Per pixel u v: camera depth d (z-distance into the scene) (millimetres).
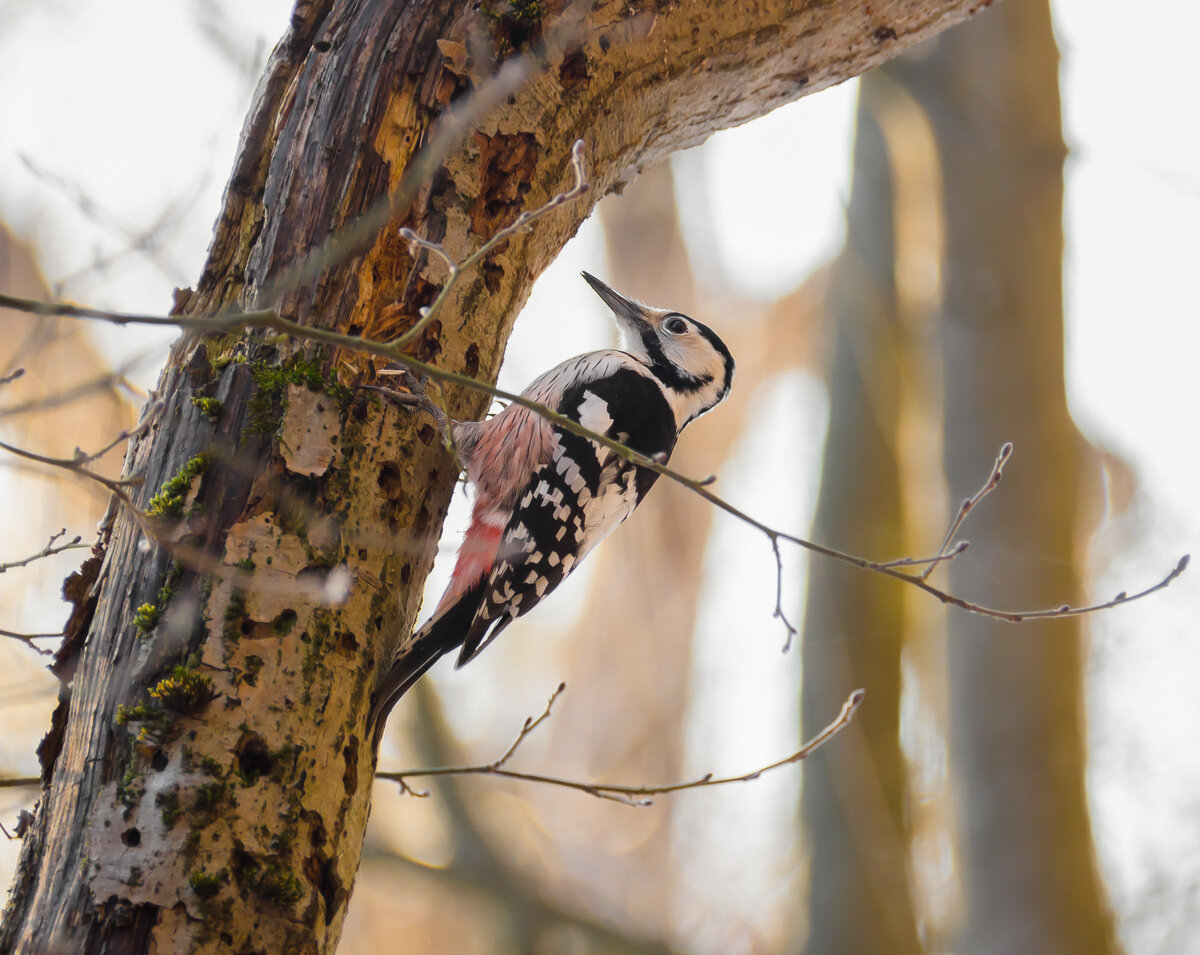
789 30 7762
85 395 4887
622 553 18438
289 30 6652
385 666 5980
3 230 7828
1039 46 13211
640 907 16688
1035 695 11648
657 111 7723
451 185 6566
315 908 5238
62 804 5254
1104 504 16453
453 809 14195
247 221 6418
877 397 15039
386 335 6367
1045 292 12727
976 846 11594
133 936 4926
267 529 5637
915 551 14547
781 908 16141
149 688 5293
